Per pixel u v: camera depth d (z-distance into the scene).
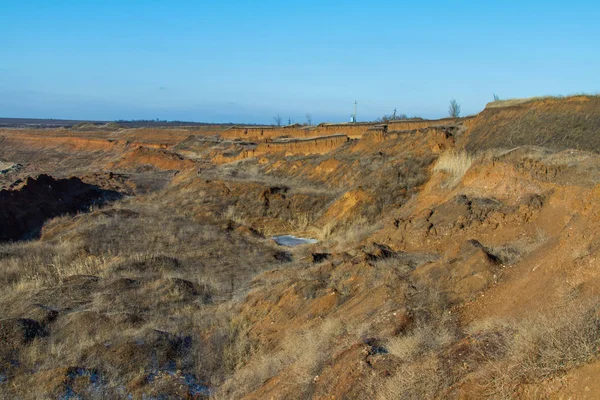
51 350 13.67
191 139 84.50
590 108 23.62
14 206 33.69
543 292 8.75
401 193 29.06
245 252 25.34
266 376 11.27
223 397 11.12
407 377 7.82
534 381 6.21
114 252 24.78
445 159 26.89
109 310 16.62
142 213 34.50
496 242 14.61
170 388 11.63
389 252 16.73
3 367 12.71
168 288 18.56
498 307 9.68
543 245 11.25
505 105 30.17
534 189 15.78
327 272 16.64
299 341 12.03
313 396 9.02
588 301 7.32
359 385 8.43
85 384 11.81
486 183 18.42
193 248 25.84
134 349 13.14
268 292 16.11
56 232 30.61
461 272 11.77
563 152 16.84
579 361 6.02
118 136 107.38
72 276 20.75
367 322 11.22
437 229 17.14
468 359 7.70
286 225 32.75
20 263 22.98
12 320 14.60
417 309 10.81
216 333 14.47
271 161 50.47
